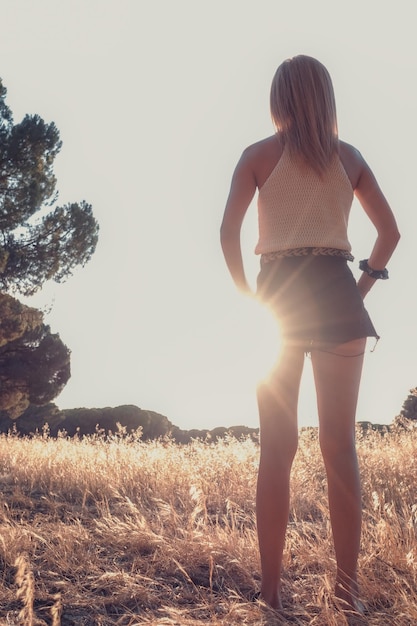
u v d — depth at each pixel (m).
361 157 2.70
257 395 2.61
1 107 22.92
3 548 2.97
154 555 2.96
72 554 2.97
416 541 2.92
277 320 2.56
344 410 2.46
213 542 3.06
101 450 5.91
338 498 2.46
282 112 2.59
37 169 22.58
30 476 5.08
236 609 2.29
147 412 26.48
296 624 2.27
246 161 2.64
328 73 2.62
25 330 24.83
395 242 2.72
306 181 2.54
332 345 2.46
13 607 2.44
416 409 14.37
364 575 2.61
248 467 5.16
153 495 4.45
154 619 2.24
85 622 2.35
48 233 23.05
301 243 2.52
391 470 4.80
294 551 3.03
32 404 28.02
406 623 2.19
